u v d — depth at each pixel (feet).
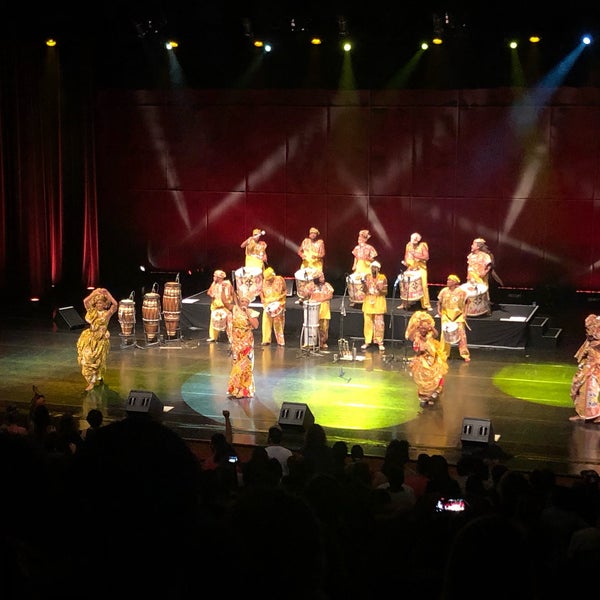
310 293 65.92
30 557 6.28
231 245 88.94
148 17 78.07
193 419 51.55
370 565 16.21
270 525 6.54
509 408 53.47
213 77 85.81
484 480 32.73
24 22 78.28
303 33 76.23
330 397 55.62
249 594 6.32
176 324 69.26
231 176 87.71
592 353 50.72
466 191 82.99
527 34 72.54
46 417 37.01
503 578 7.13
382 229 85.35
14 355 64.85
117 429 6.24
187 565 6.20
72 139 86.02
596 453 46.55
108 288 87.20
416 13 73.36
